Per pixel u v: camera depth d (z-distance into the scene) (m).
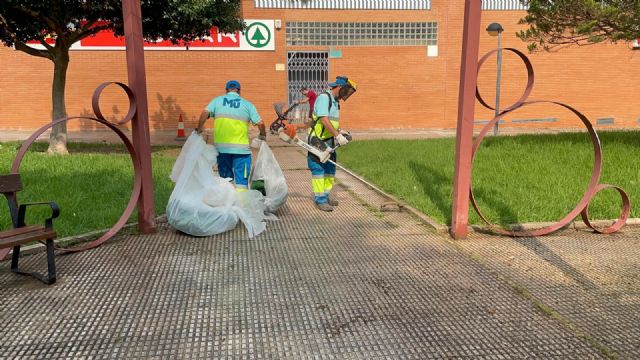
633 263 4.32
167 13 9.87
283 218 5.83
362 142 12.95
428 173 8.18
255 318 3.32
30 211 5.46
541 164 8.34
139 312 3.40
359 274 4.07
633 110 19.28
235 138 5.79
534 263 4.33
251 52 17.11
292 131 6.09
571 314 3.38
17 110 16.53
